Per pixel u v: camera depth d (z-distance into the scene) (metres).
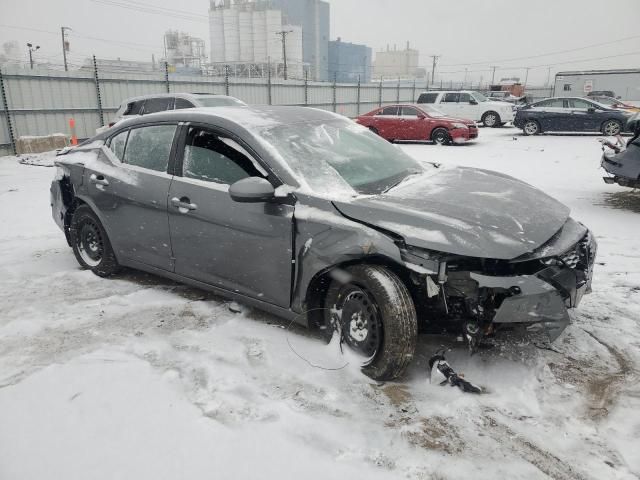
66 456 2.25
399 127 17.33
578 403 2.61
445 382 2.77
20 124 16.52
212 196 3.47
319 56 118.94
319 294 3.16
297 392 2.71
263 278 3.29
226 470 2.15
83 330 3.48
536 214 3.08
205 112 3.77
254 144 3.36
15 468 2.19
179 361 3.04
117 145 4.38
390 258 2.74
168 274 3.96
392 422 2.47
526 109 19.27
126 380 2.82
